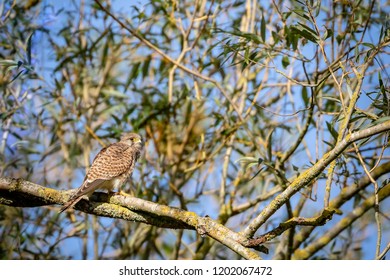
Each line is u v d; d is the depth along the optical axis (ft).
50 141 39.78
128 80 39.06
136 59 40.98
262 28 29.35
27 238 37.06
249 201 36.91
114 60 41.01
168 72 39.96
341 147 21.94
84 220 37.83
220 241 23.70
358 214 34.09
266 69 37.47
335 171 30.71
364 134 21.47
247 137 38.52
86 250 38.14
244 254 22.91
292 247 34.30
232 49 29.32
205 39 38.27
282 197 22.88
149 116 39.88
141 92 40.40
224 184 37.58
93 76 41.39
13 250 35.17
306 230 35.53
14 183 26.81
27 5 39.37
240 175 37.86
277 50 29.25
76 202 26.21
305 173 22.76
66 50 39.68
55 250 38.88
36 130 39.78
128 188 40.55
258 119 38.83
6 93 36.11
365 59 25.61
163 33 38.81
